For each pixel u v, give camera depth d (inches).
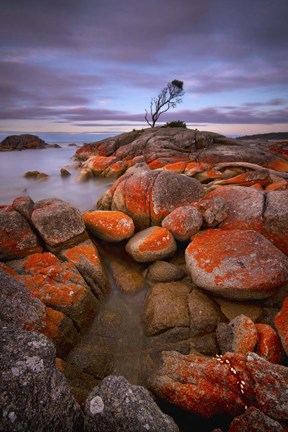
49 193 626.5
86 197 593.0
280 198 273.9
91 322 205.8
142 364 178.1
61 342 177.6
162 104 1534.2
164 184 327.6
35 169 982.4
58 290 199.9
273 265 202.1
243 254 214.8
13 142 1987.0
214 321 198.8
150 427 103.2
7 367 107.2
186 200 326.3
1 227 235.0
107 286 238.4
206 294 221.6
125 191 340.5
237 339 169.6
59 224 251.9
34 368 109.0
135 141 903.1
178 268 248.4
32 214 255.0
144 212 324.8
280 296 211.6
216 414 132.6
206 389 135.2
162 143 824.9
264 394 127.4
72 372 161.5
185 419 138.8
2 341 118.0
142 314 215.9
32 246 242.1
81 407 123.3
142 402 111.4
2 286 171.0
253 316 202.4
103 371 173.0
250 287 197.0
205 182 536.7
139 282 245.0
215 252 226.4
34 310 170.9
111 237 283.7
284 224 255.1
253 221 268.7
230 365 142.5
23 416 95.9
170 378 146.7
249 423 114.5
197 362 151.6
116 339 195.5
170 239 260.8
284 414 120.6
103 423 105.3
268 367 137.4
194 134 851.4
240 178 417.4
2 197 593.3
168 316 200.2
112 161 821.9
